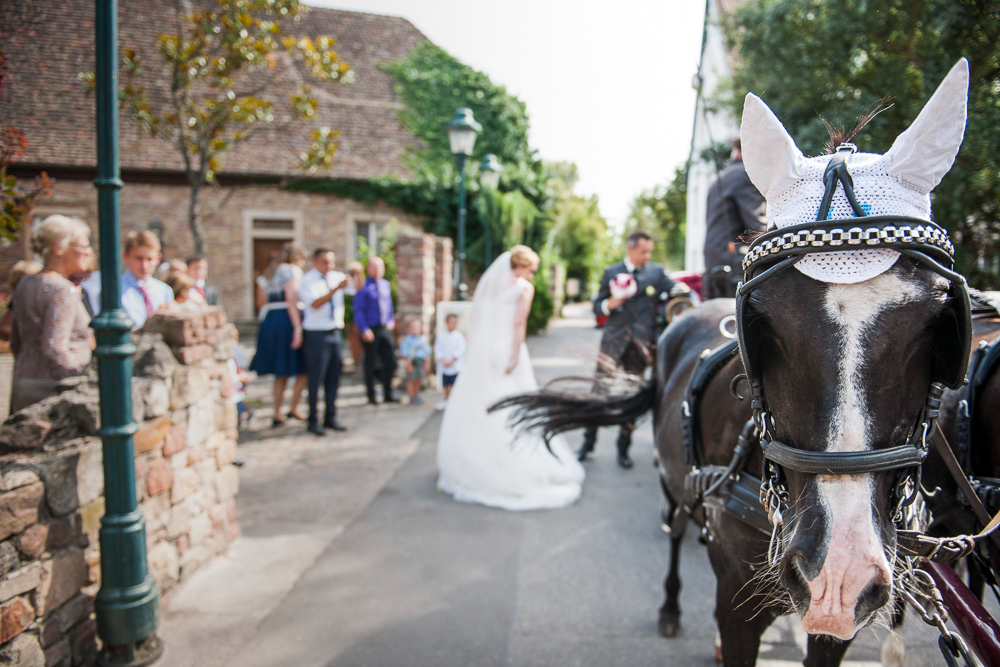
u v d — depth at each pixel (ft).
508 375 15.06
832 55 16.49
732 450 6.08
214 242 53.83
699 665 8.55
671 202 86.94
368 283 25.55
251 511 14.23
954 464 5.00
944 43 12.94
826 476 3.60
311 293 20.58
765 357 4.14
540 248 56.75
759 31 19.07
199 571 11.21
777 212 4.24
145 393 9.46
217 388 11.84
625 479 16.48
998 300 6.85
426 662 8.66
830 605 3.39
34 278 9.81
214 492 11.73
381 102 59.47
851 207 3.90
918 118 3.96
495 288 15.20
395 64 61.26
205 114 24.25
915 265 3.74
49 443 8.27
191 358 10.88
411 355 26.08
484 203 52.90
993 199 11.69
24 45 17.20
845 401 3.57
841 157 4.20
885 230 3.73
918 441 3.86
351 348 32.37
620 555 11.94
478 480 14.67
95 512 8.45
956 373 3.79
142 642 8.59
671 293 15.88
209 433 11.53
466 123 31.37
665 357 9.29
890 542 3.62
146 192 52.08
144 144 51.62
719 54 28.40
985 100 11.28
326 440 20.24
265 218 54.80
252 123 24.39
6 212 9.39
